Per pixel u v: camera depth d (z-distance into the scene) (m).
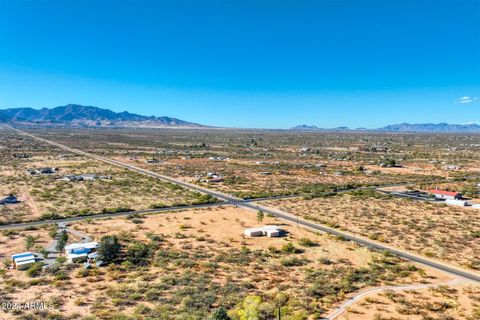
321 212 88.50
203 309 39.25
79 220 78.50
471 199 105.06
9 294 43.12
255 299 38.72
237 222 78.69
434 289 46.47
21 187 114.44
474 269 53.88
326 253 60.31
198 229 72.88
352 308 40.75
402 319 38.44
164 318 36.66
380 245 64.94
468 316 39.31
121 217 81.44
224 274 50.84
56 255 57.16
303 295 44.06
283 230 73.12
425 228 75.12
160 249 60.75
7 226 73.50
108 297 42.72
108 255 55.22
